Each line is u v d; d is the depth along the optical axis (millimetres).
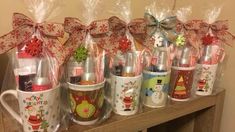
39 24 534
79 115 585
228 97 916
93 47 597
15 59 555
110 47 619
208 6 856
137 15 901
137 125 665
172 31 730
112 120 627
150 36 700
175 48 732
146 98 695
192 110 779
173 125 979
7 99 595
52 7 575
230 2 868
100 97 593
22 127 556
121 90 628
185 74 726
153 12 747
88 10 589
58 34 539
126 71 624
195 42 759
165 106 710
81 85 562
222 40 812
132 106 646
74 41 576
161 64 677
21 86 523
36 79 521
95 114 594
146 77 681
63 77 586
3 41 530
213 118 857
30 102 512
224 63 875
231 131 925
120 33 640
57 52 548
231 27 881
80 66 570
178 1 887
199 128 903
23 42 537
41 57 541
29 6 553
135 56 642
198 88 798
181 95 741
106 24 588
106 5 718
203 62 779
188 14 784
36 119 521
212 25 798
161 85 682
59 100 558
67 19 572
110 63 639
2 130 562
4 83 636
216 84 870
